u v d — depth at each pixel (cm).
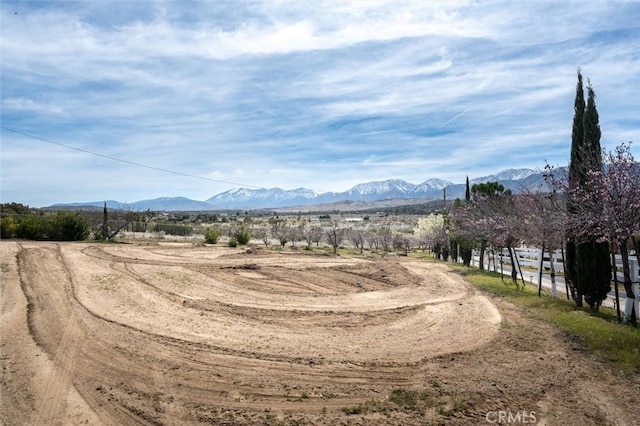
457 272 2317
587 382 693
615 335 910
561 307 1259
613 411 589
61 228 3703
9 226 3503
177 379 718
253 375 738
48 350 861
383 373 747
